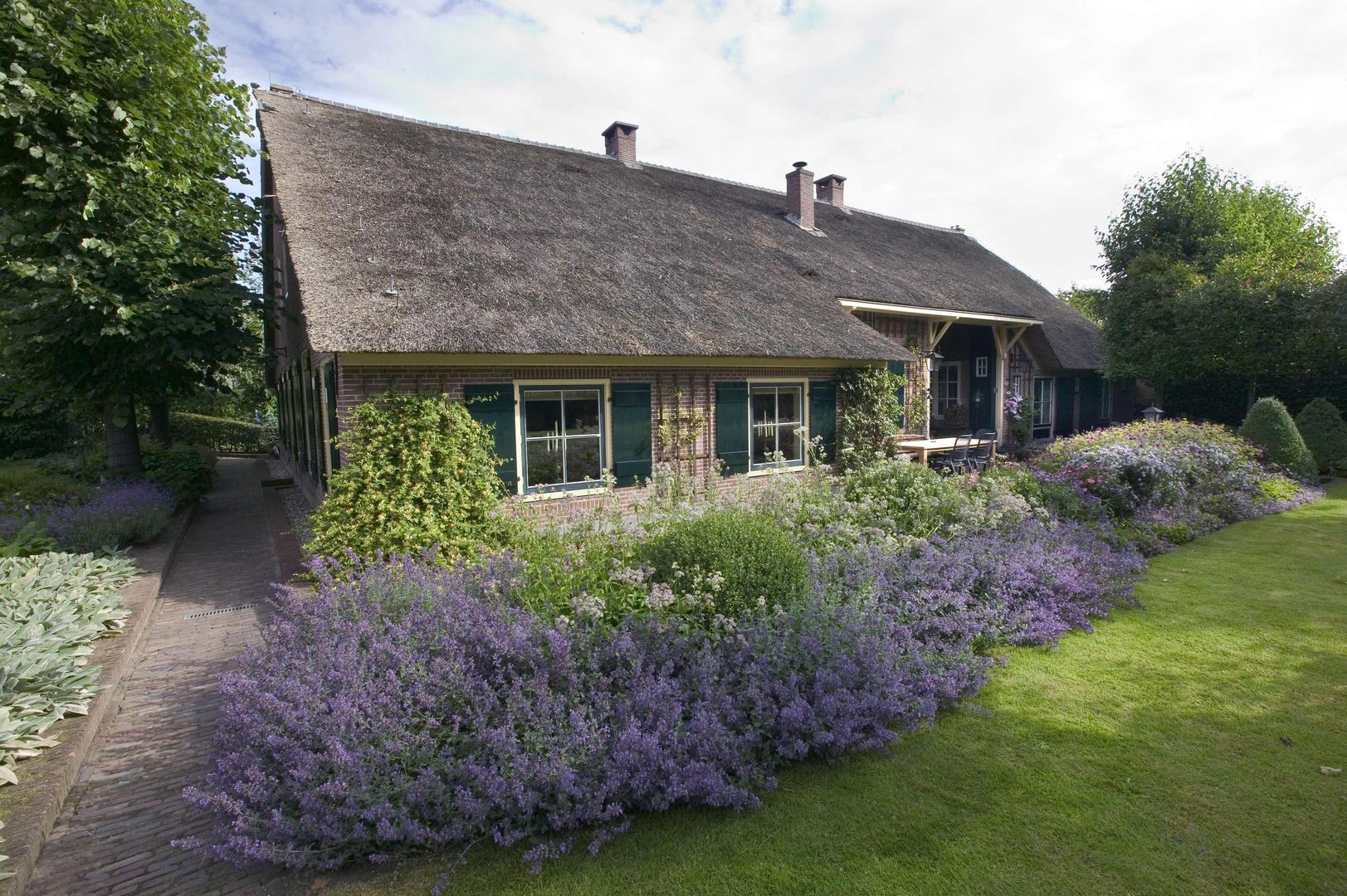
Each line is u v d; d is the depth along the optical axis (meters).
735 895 2.55
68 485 9.34
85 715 3.85
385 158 10.61
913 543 5.73
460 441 7.10
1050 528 6.82
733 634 4.09
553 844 2.79
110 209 8.98
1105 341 17.69
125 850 2.96
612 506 7.38
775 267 12.48
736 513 5.48
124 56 9.01
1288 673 4.33
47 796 3.07
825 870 2.66
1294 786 3.16
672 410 9.66
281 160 9.43
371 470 6.58
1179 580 6.28
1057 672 4.41
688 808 3.08
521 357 7.88
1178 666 4.46
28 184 8.58
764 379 10.66
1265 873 2.61
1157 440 10.18
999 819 2.95
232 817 2.87
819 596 4.40
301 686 3.09
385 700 3.09
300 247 7.62
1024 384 17.41
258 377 24.56
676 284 10.07
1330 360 14.31
